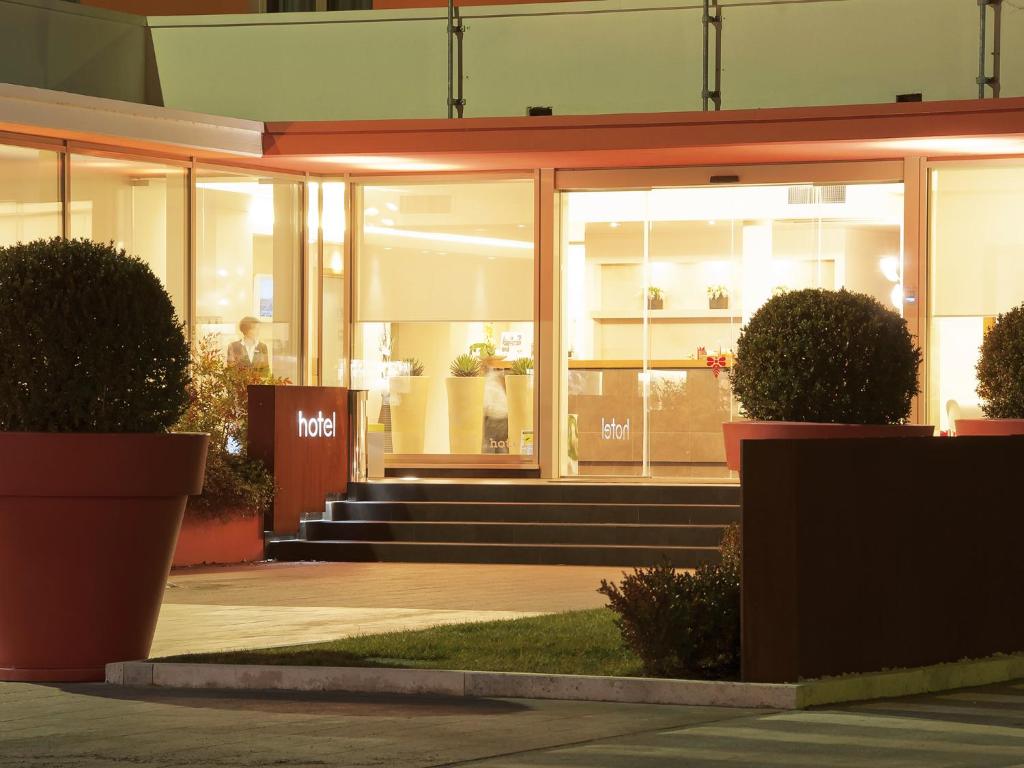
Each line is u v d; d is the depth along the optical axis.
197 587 13.88
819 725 7.22
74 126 17.14
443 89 19.78
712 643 8.26
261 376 18.28
